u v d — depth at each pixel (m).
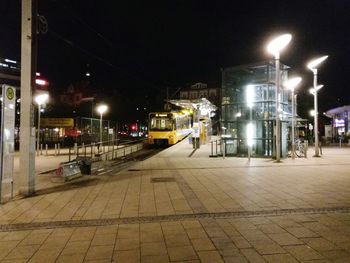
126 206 8.22
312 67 22.00
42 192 10.23
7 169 9.11
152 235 5.95
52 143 41.62
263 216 6.99
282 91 21.86
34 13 10.15
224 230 6.12
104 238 5.86
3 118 8.97
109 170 15.83
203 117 33.66
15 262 4.89
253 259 4.76
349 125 44.91
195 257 4.89
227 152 21.52
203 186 10.69
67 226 6.63
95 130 40.69
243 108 21.08
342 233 5.79
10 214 7.67
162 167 16.19
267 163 17.28
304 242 5.39
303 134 43.59
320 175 12.73
